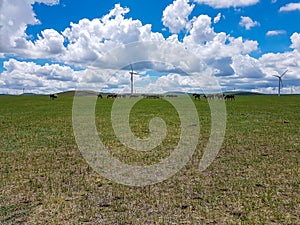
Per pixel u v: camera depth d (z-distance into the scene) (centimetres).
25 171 1148
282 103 6081
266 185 975
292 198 859
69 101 6981
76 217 738
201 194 897
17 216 743
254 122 2716
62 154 1452
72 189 945
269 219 723
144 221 715
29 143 1731
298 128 2298
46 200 849
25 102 6575
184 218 730
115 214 755
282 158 1353
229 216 740
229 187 959
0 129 2300
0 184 985
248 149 1561
